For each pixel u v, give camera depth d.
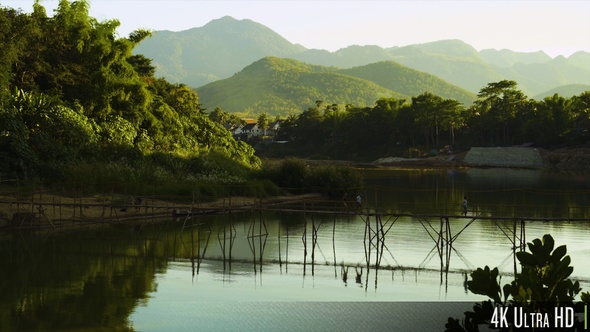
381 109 188.75
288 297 27.05
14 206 47.03
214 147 88.88
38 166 52.97
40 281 29.27
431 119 172.75
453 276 32.25
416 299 27.00
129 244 40.75
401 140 182.88
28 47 63.53
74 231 44.81
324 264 35.50
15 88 59.22
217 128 94.75
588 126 158.12
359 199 55.59
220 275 31.91
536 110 166.50
